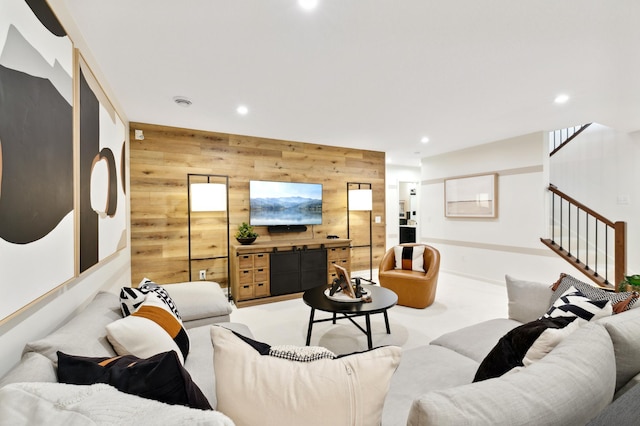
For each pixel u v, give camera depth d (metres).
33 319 1.17
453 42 1.98
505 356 1.17
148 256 3.71
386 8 1.64
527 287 2.10
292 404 0.71
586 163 4.42
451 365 1.52
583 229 4.42
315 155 4.86
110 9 1.63
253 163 4.36
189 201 3.84
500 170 4.66
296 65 2.27
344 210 5.14
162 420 0.55
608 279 3.85
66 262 1.38
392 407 1.20
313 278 4.20
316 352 0.86
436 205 5.75
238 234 4.01
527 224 4.33
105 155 2.20
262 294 3.89
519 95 2.85
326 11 1.67
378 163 5.46
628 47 2.02
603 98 2.92
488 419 0.64
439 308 3.61
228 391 0.75
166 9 1.64
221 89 2.70
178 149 3.87
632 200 3.96
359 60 2.20
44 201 1.17
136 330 1.26
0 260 0.89
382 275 3.80
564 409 0.72
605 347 0.95
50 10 1.25
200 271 3.99
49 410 0.59
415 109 3.23
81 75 1.65
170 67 2.28
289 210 4.56
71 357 0.89
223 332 0.86
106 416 0.57
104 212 2.14
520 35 1.90
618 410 0.78
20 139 1.01
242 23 1.77
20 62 1.02
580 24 1.78
